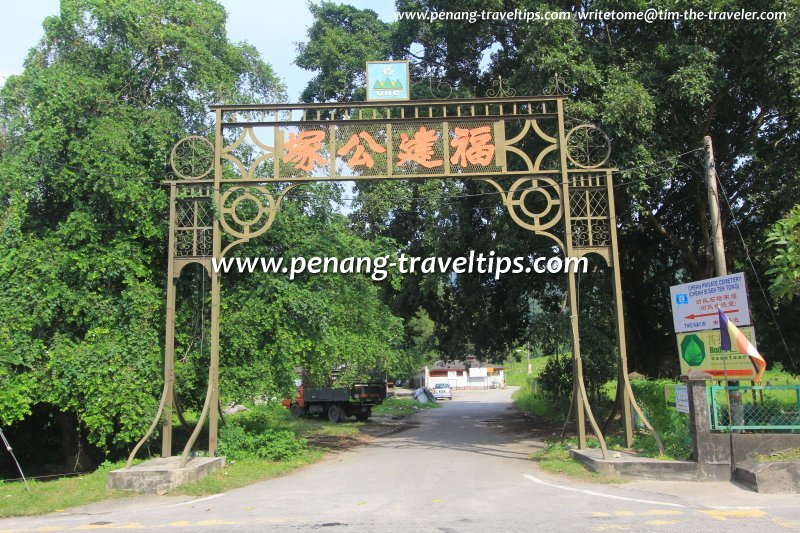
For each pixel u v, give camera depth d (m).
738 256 16.48
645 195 13.91
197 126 14.36
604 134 12.13
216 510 7.74
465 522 6.66
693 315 10.78
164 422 11.29
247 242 13.26
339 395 24.84
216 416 11.55
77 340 12.45
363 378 20.86
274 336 13.03
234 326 12.67
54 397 11.89
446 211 18.11
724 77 13.70
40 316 11.97
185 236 12.04
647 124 13.16
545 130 14.05
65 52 13.90
